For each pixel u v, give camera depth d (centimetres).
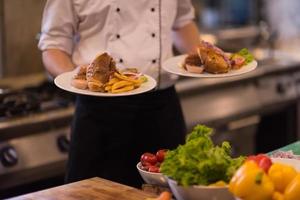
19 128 265
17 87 324
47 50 229
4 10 326
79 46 232
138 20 227
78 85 188
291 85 382
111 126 228
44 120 272
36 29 338
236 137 352
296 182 141
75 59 232
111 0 223
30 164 269
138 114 229
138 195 172
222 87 341
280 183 143
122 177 235
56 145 277
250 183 141
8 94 299
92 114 228
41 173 273
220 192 152
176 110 238
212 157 154
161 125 234
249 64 209
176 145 237
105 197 171
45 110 283
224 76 198
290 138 392
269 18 470
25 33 335
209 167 153
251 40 445
